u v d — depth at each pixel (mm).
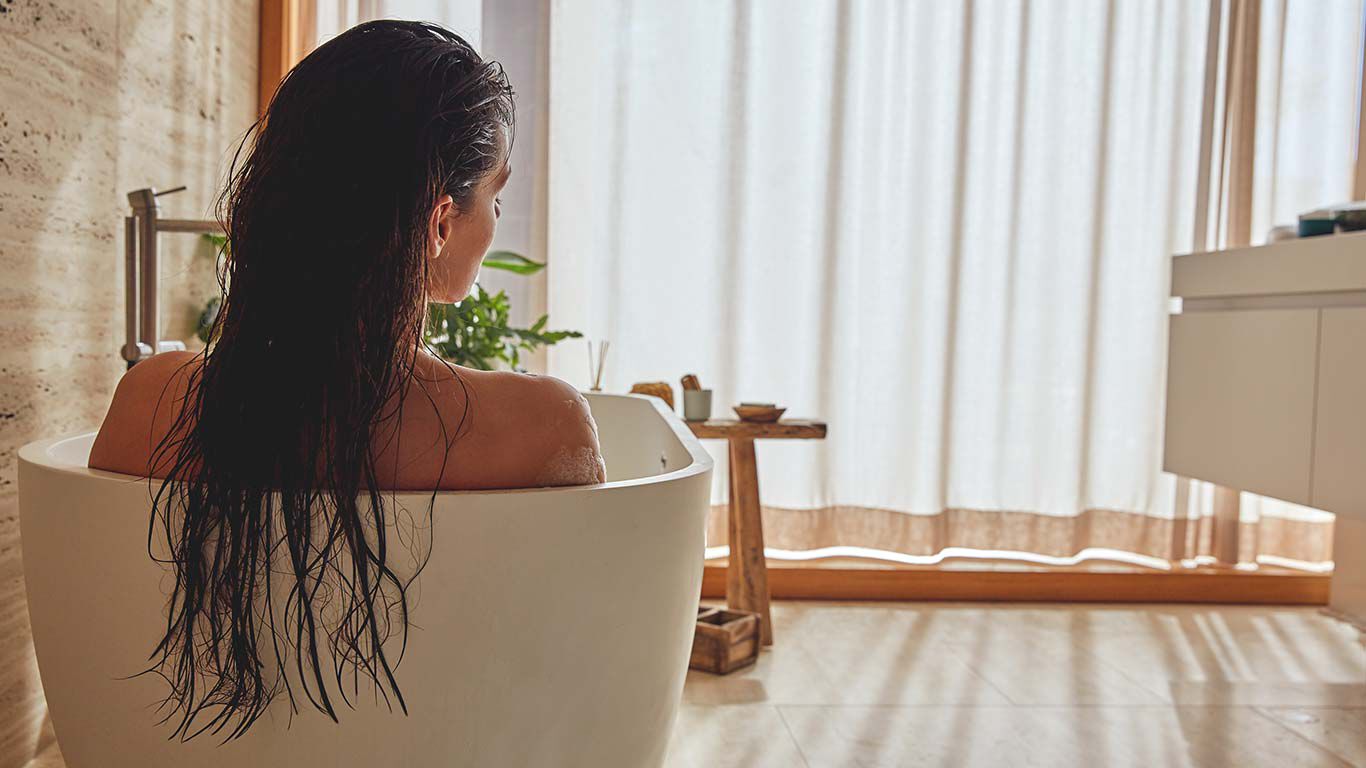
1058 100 2834
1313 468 2168
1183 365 2664
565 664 853
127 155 1861
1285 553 2971
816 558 2887
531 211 2744
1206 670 2314
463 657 808
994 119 2850
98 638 840
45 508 867
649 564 892
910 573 2836
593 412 2143
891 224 2832
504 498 796
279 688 792
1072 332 2883
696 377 2496
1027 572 2850
